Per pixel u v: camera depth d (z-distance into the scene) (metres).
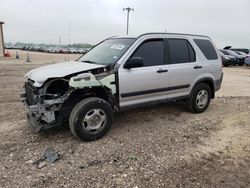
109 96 4.84
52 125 4.54
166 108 6.91
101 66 4.78
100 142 4.68
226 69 21.61
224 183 3.58
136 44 5.18
